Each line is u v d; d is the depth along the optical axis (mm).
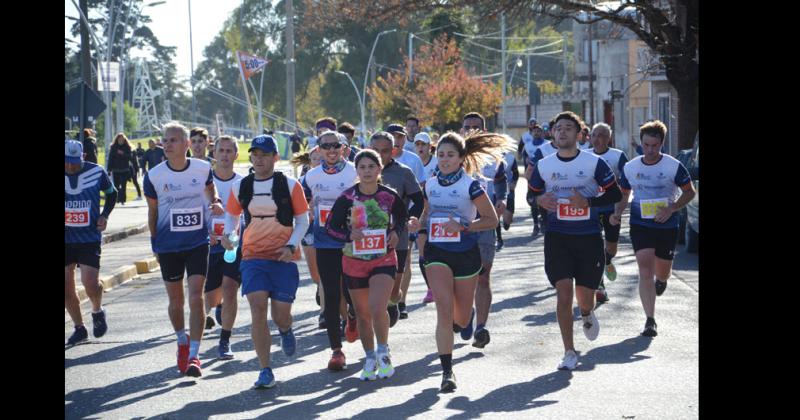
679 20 29062
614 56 62469
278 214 9367
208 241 10281
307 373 9883
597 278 9898
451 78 73250
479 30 34656
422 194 11172
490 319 12609
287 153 82500
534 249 20703
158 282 18188
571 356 9688
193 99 95438
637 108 60031
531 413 8031
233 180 11672
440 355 8961
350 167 10852
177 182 10117
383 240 9398
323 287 10055
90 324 13430
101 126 85000
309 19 39188
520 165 72688
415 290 15469
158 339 12125
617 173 13781
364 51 105062
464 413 8086
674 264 17625
